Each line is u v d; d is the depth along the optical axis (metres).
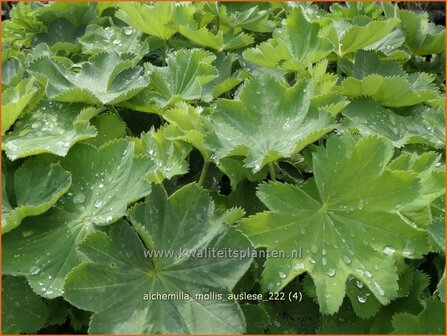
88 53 0.39
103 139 0.30
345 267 0.23
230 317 0.21
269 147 0.27
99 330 0.21
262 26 0.42
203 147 0.27
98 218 0.24
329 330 0.24
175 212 0.24
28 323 0.24
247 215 0.28
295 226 0.24
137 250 0.23
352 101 0.32
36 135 0.29
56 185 0.26
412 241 0.23
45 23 0.44
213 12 0.42
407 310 0.24
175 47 0.42
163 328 0.21
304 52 0.36
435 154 0.26
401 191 0.24
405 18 0.40
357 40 0.35
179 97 0.31
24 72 0.36
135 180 0.25
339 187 0.24
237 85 0.38
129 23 0.39
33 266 0.24
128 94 0.31
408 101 0.32
